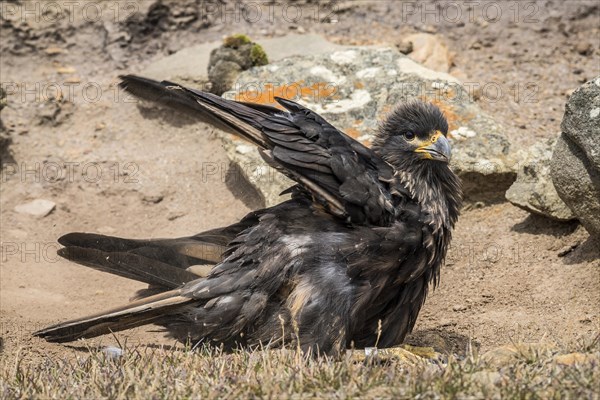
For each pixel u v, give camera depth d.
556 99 16.25
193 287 10.25
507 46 17.70
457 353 10.55
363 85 15.10
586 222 11.52
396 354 9.71
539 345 9.05
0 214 14.82
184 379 8.62
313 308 9.84
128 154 15.95
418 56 17.20
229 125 9.95
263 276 10.05
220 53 16.12
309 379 8.30
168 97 10.32
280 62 15.82
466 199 13.81
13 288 12.96
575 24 18.02
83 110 16.81
